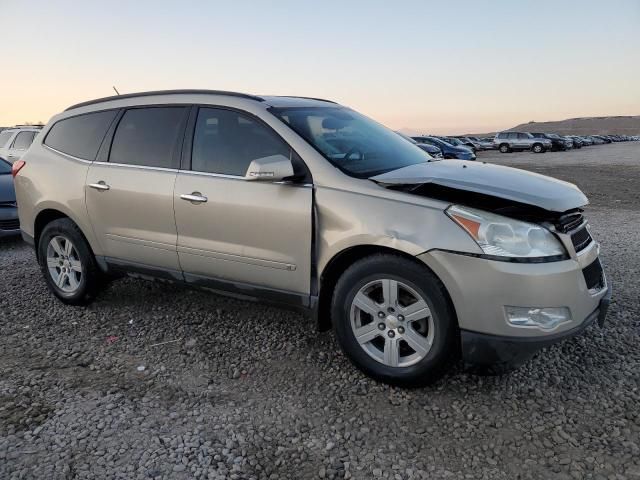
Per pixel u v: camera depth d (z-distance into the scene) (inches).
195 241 152.6
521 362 118.9
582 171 876.0
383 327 128.0
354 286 129.0
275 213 137.0
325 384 132.0
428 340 122.1
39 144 194.7
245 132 148.3
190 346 154.9
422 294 120.1
